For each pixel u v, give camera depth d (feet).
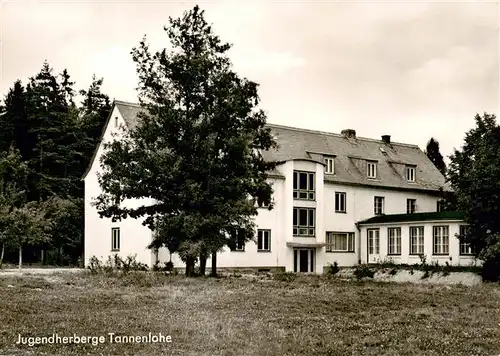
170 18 109.70
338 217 165.78
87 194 161.07
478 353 40.98
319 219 157.89
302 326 49.88
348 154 178.19
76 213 177.06
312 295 74.95
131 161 106.93
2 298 62.90
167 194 104.94
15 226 114.83
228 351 39.24
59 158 195.00
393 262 156.76
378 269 144.77
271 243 151.02
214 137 106.63
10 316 50.57
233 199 106.22
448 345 43.11
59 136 199.41
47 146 191.83
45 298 64.03
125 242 146.00
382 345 42.65
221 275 113.19
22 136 198.70
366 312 60.59
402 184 180.65
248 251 146.92
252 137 106.83
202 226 102.01
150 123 107.65
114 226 150.51
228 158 105.91
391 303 69.00
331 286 92.53
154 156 103.19
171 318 51.67
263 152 155.63
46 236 122.72
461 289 90.74
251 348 40.34
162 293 72.79
